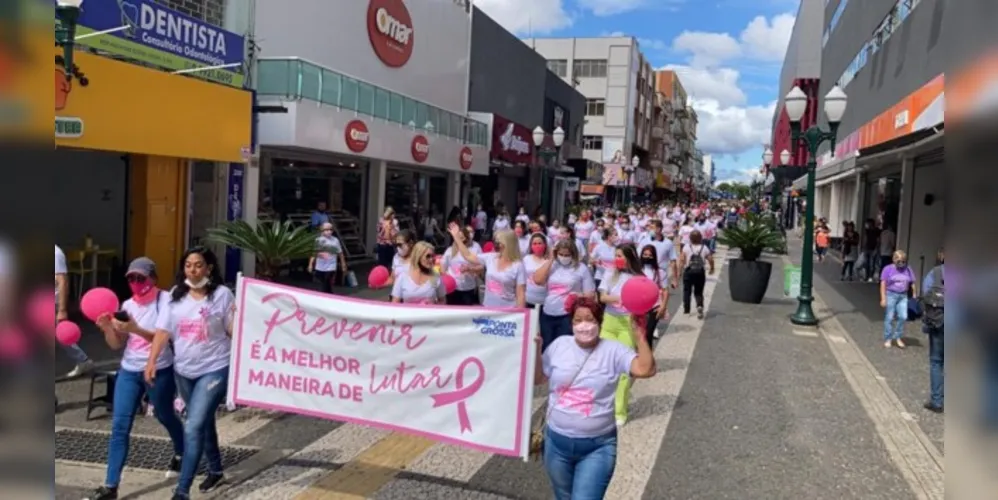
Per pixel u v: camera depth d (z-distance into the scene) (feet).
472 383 16.53
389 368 17.17
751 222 53.36
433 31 82.53
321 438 21.13
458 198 90.33
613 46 231.09
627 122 231.50
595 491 13.17
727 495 17.97
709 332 39.73
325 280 44.04
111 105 35.45
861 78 80.38
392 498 17.04
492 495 17.43
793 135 43.96
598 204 178.70
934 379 25.71
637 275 23.44
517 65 115.24
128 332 16.26
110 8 35.70
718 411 24.89
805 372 31.12
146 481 17.51
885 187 73.61
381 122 63.82
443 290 23.50
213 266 17.08
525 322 16.19
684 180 395.34
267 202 57.26
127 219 44.55
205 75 44.06
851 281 70.28
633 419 23.76
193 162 48.39
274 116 50.26
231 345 17.54
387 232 53.93
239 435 21.13
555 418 13.55
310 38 58.65
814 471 19.69
